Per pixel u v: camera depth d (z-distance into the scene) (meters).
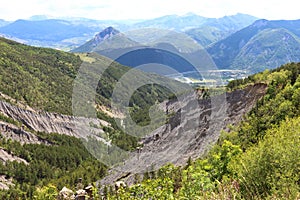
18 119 122.50
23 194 24.22
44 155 97.94
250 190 6.32
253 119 37.19
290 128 10.33
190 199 6.67
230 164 7.74
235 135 31.00
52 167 90.00
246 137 30.20
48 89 151.75
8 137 110.62
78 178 38.03
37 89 148.38
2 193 74.81
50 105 135.12
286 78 53.72
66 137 101.12
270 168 6.44
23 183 85.06
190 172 7.12
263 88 54.62
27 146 104.94
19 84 146.88
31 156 99.56
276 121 30.58
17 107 127.69
